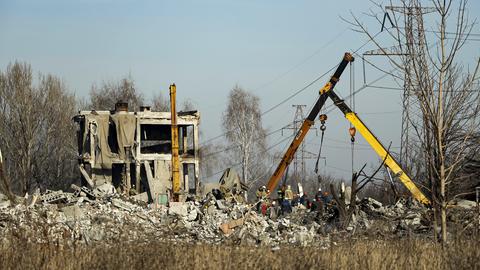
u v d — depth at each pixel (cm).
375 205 8781
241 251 4088
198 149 13962
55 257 3816
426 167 4534
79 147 14212
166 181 13425
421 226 6819
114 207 8538
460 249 3975
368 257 4000
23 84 16100
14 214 6638
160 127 14762
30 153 15962
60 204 8569
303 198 12381
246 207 9306
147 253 3859
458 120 4153
